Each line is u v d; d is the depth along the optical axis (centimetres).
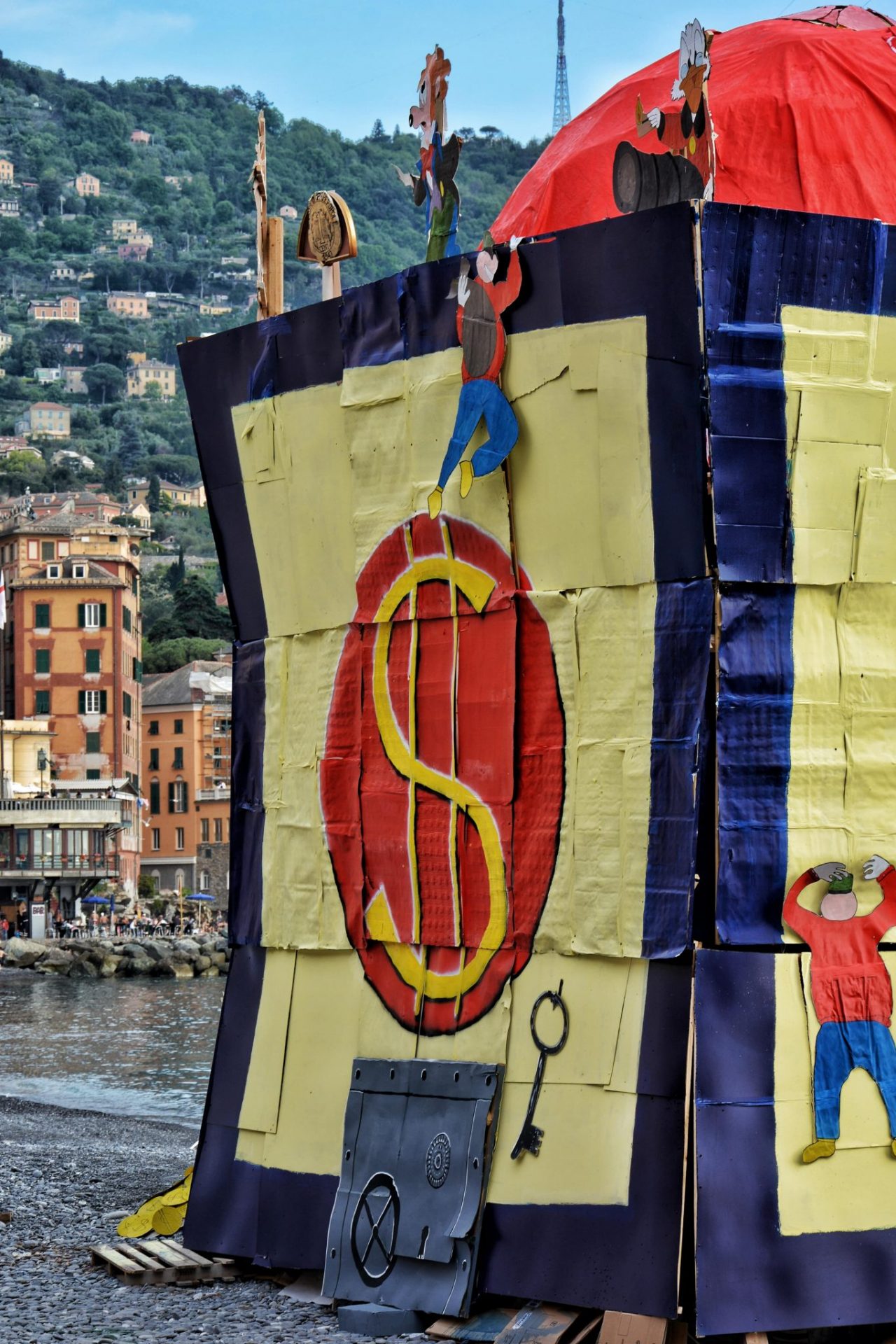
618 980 929
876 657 930
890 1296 895
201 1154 1146
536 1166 943
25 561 10544
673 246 905
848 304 930
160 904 10800
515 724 987
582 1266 909
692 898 893
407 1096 1014
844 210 1126
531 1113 952
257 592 1172
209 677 12625
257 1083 1121
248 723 1171
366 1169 1023
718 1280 862
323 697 1112
